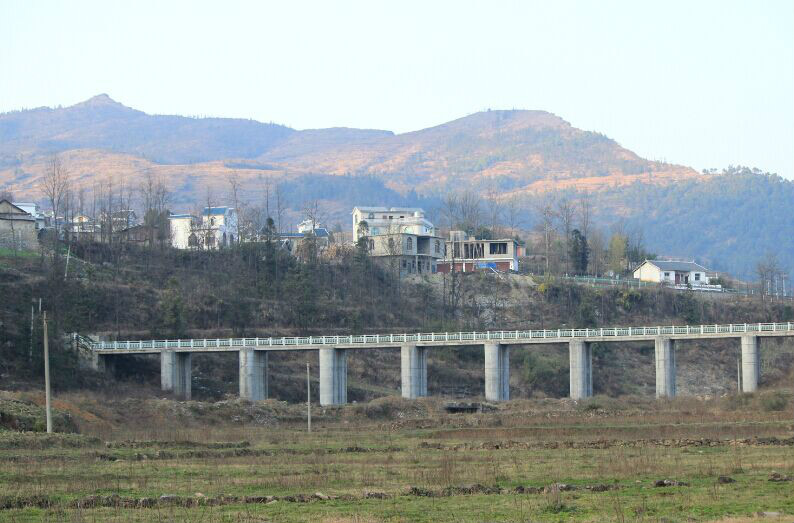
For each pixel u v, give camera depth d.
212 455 115.69
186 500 79.00
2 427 131.25
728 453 111.62
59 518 72.19
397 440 138.62
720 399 189.25
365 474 95.62
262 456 115.56
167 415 173.38
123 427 159.25
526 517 71.88
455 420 171.75
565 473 95.62
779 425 146.00
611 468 97.31
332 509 75.56
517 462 105.75
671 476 92.25
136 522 70.69
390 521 70.75
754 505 75.19
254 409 182.25
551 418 172.00
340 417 185.12
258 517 72.12
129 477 93.25
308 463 107.06
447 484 88.81
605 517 71.19
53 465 102.31
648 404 188.88
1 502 77.94
